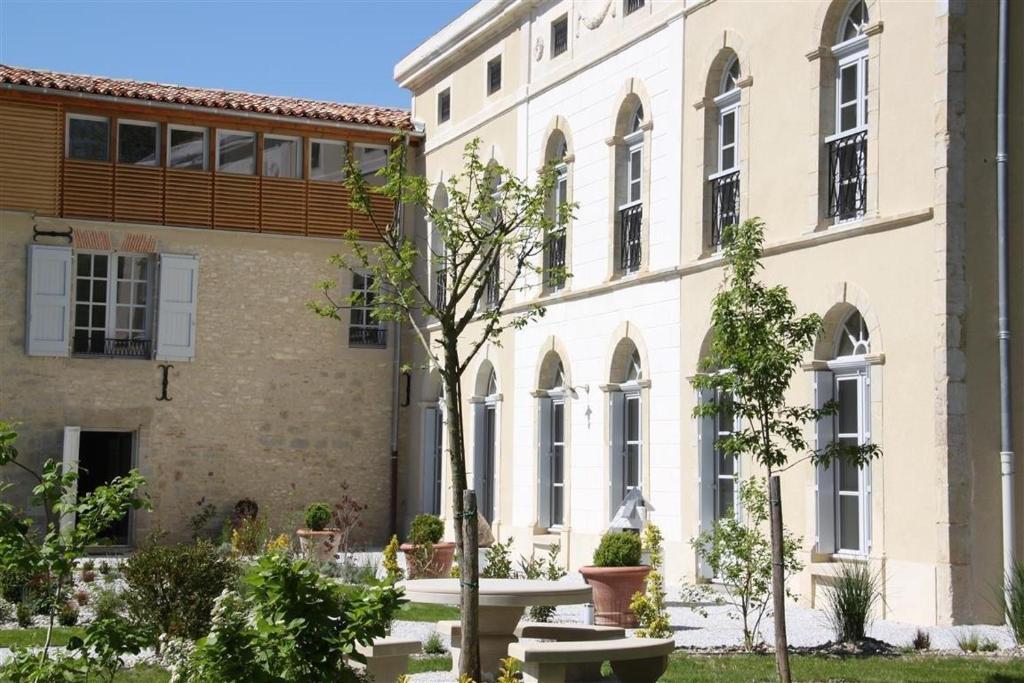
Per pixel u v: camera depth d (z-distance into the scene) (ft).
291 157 89.56
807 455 51.31
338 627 23.21
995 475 45.85
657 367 62.54
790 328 35.22
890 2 49.11
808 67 53.26
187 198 86.48
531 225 40.01
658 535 49.24
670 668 37.52
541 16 75.61
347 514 88.94
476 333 81.66
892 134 48.78
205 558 41.19
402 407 91.71
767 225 55.31
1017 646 40.91
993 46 47.24
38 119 83.30
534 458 73.87
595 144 69.31
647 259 63.93
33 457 82.64
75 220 83.92
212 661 22.61
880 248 48.85
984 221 46.57
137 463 84.89
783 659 33.60
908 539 46.96
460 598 34.99
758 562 42.22
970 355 45.88
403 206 90.63
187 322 86.12
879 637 42.96
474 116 83.20
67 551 27.96
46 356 82.99
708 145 59.93
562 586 38.37
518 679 30.71
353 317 90.68
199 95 88.33
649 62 64.49
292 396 88.74
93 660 28.37
